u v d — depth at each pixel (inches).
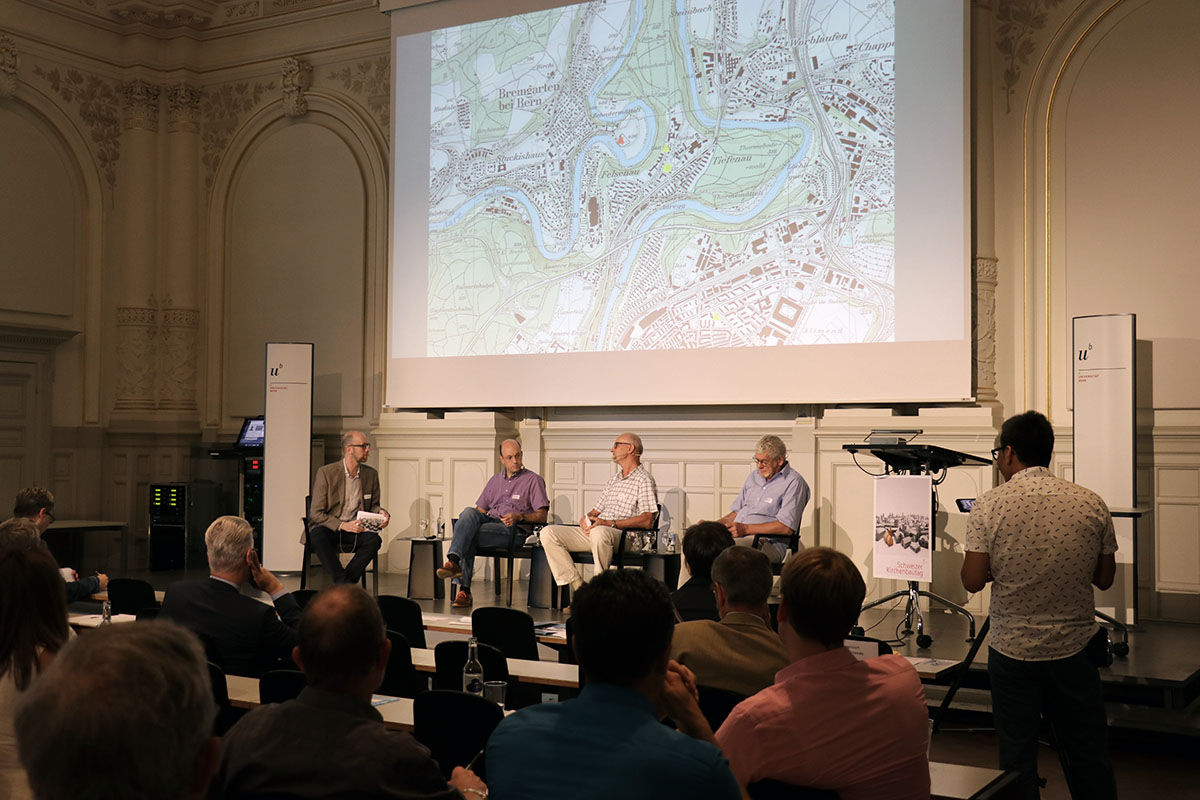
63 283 371.9
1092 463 238.8
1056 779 167.0
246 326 384.2
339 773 65.9
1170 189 255.8
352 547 293.3
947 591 263.3
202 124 393.7
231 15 384.5
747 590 108.4
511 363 321.7
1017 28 273.9
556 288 315.9
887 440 228.8
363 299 362.3
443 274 334.6
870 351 270.4
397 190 343.3
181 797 37.0
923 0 265.7
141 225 386.3
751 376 285.6
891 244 268.5
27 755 35.6
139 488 381.7
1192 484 249.1
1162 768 173.2
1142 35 259.4
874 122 271.1
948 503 264.1
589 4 313.6
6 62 350.9
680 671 77.9
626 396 303.0
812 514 280.7
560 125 316.8
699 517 300.4
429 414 340.8
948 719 200.8
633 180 304.7
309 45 374.6
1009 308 273.1
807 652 78.2
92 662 36.2
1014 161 273.9
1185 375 252.4
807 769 74.7
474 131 331.0
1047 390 268.8
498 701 114.8
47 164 366.6
